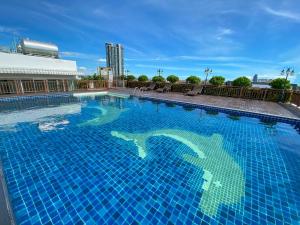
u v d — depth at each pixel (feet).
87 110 35.83
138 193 10.32
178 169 13.23
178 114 32.83
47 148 16.70
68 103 43.93
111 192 10.36
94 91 65.82
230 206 9.39
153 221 8.29
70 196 9.91
